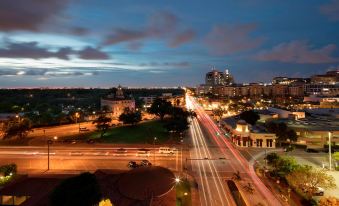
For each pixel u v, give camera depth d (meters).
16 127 129.12
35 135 139.00
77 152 107.31
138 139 131.88
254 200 65.44
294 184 68.06
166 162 95.31
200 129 166.12
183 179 76.62
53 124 167.38
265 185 74.94
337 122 145.88
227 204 63.50
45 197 54.69
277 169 79.44
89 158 99.25
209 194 68.81
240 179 78.81
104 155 103.38
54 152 107.06
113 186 56.59
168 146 119.00
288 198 66.19
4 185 65.69
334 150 112.75
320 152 110.31
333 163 95.06
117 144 121.38
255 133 120.94
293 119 157.75
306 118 163.50
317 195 67.69
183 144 124.06
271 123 132.12
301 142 124.25
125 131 150.88
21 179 65.06
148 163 90.00
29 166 89.94
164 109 184.88
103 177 62.97
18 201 58.69
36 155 102.62
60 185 47.22
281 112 178.12
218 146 121.00
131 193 53.09
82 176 47.97
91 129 155.88
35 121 162.00
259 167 90.12
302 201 64.44
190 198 66.06
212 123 191.50
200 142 129.00
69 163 93.38
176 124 138.12
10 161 95.12
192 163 94.56
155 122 182.75
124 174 59.72
